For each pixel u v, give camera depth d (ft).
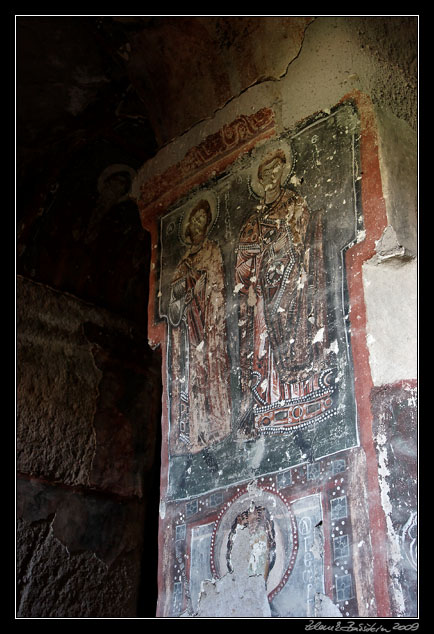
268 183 17.49
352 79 16.46
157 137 20.76
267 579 14.20
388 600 12.57
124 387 26.53
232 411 16.25
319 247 15.74
